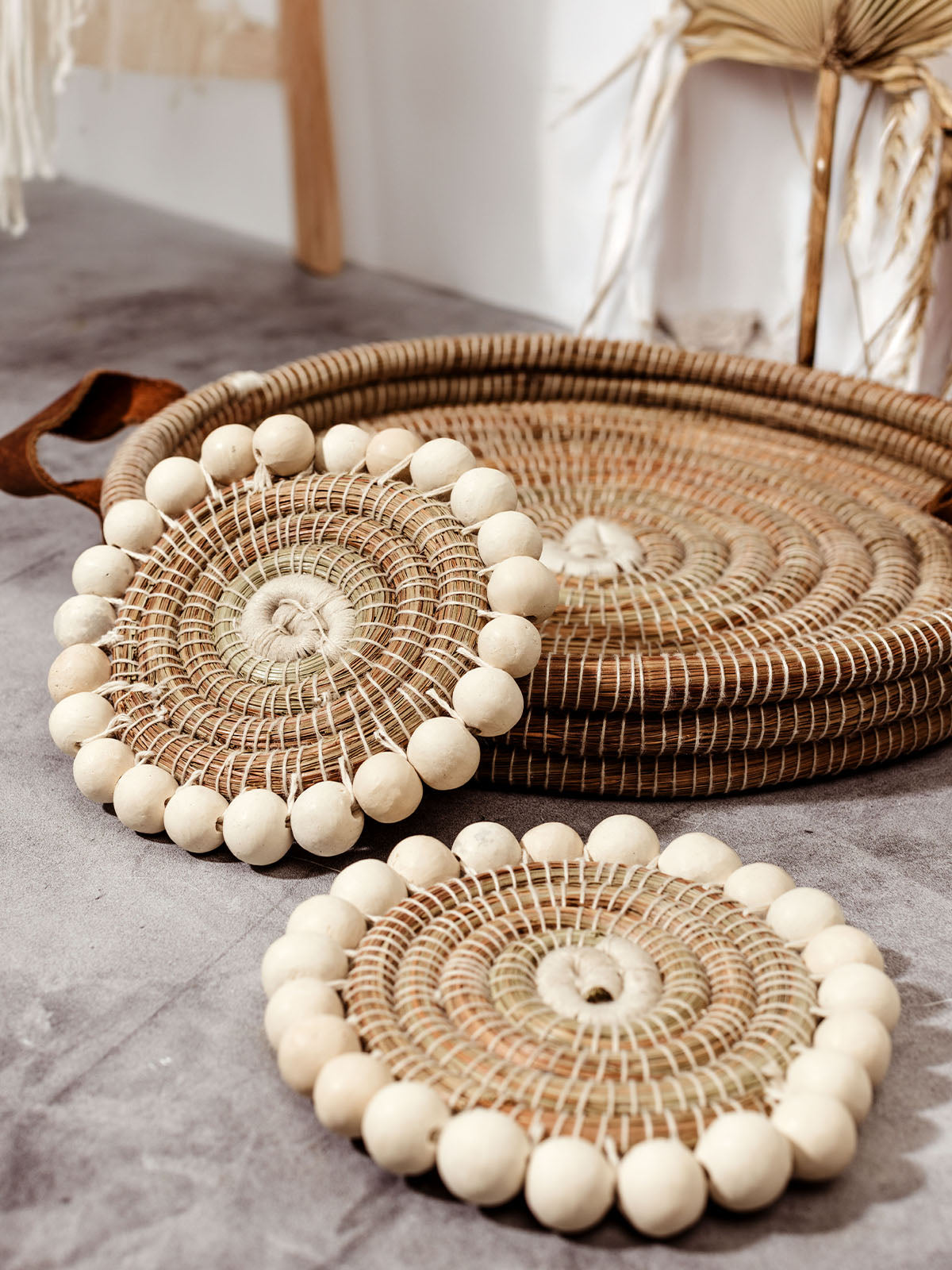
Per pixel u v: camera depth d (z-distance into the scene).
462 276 3.23
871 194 2.35
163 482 1.59
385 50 3.10
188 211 3.91
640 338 2.62
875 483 1.95
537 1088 1.02
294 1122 1.09
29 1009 1.21
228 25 2.85
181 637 1.50
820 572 1.73
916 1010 1.21
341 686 1.42
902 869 1.41
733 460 2.02
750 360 2.10
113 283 3.32
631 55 2.48
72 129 4.15
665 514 1.88
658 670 1.44
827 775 1.58
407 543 1.49
